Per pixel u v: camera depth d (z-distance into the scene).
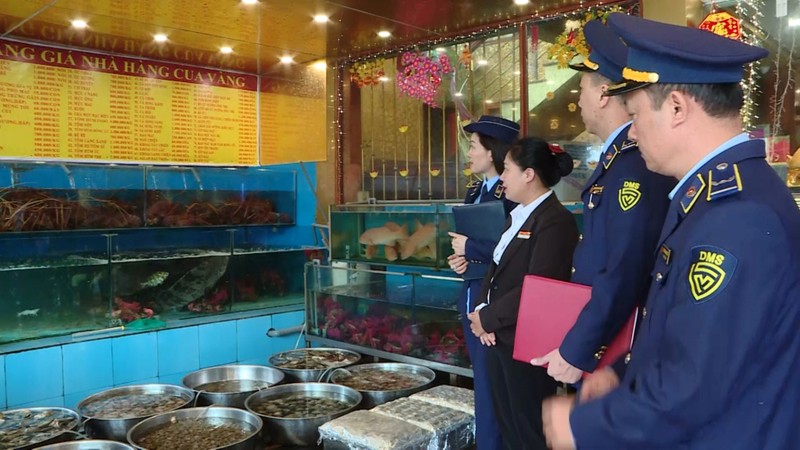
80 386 3.68
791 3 3.01
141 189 4.38
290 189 5.16
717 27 2.95
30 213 3.85
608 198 1.77
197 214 4.60
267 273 4.58
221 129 5.03
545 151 2.41
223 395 3.35
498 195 2.85
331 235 4.19
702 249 1.09
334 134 4.77
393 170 4.47
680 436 1.08
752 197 1.09
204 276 4.28
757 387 1.08
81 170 4.12
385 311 3.84
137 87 4.58
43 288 3.68
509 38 3.79
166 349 4.01
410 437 2.69
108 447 2.80
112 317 3.94
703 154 1.20
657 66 1.20
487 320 2.34
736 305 1.03
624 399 1.12
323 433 2.83
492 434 2.70
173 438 2.92
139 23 3.70
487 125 2.83
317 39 4.11
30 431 3.04
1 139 4.04
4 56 4.02
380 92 4.51
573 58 3.51
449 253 3.54
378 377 3.67
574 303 1.86
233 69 5.02
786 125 3.07
